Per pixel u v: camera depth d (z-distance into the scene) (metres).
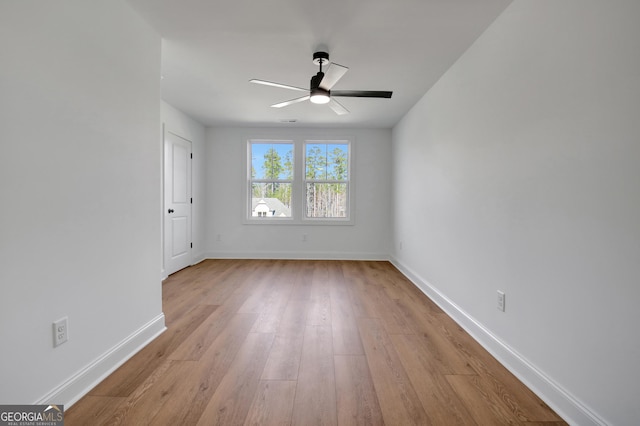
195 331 2.51
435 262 3.38
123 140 2.04
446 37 2.49
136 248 2.19
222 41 2.60
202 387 1.75
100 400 1.63
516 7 1.98
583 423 1.43
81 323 1.70
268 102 4.21
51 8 1.50
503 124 2.11
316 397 1.67
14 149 1.33
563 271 1.58
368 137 5.66
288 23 2.33
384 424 1.47
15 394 1.34
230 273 4.56
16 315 1.35
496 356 2.12
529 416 1.54
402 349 2.23
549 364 1.67
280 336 2.43
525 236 1.87
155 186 2.41
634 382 1.23
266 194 5.76
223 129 5.62
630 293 1.24
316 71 3.17
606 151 1.34
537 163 1.77
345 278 4.32
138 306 2.21
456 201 2.85
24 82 1.37
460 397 1.68
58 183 1.55
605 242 1.34
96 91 1.80
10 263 1.32
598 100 1.38
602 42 1.36
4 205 1.29
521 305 1.90
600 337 1.37
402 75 3.24
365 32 2.45
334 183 5.78
